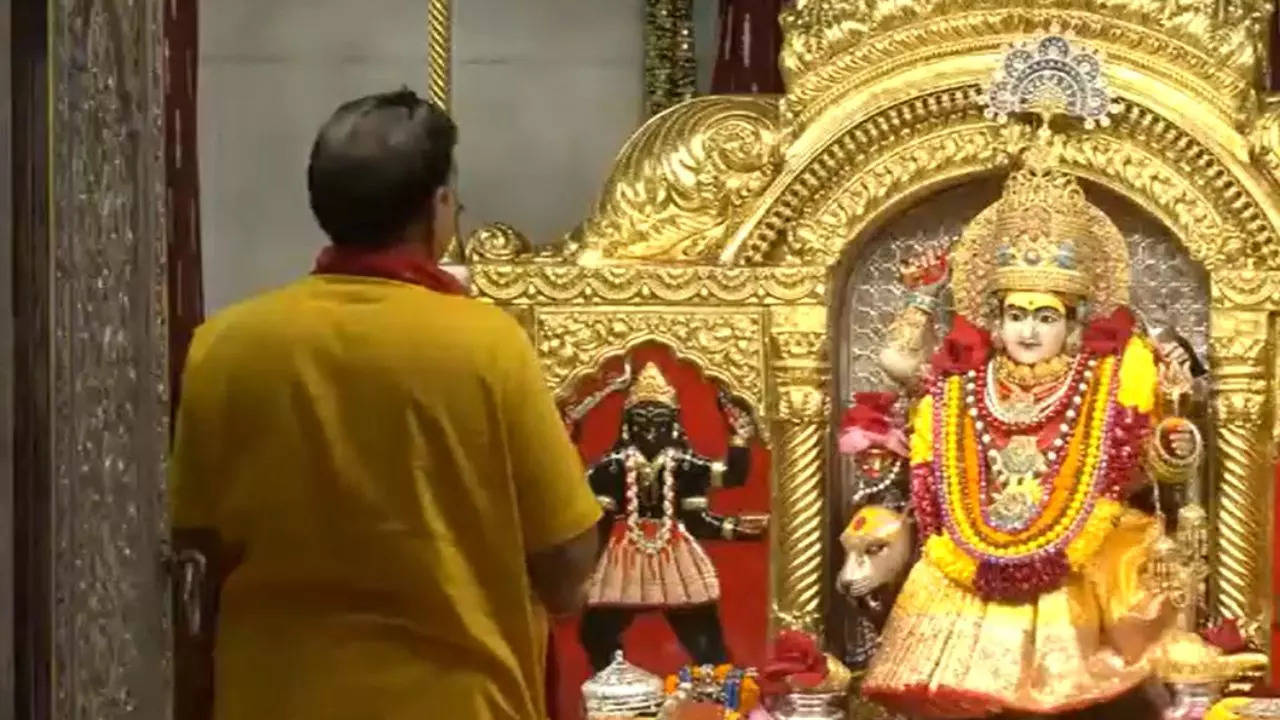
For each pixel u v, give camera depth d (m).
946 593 4.04
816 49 4.29
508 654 2.62
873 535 4.15
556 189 4.87
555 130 4.86
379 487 2.56
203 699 3.25
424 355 2.56
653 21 4.78
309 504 2.58
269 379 2.59
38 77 2.40
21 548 2.39
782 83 4.64
